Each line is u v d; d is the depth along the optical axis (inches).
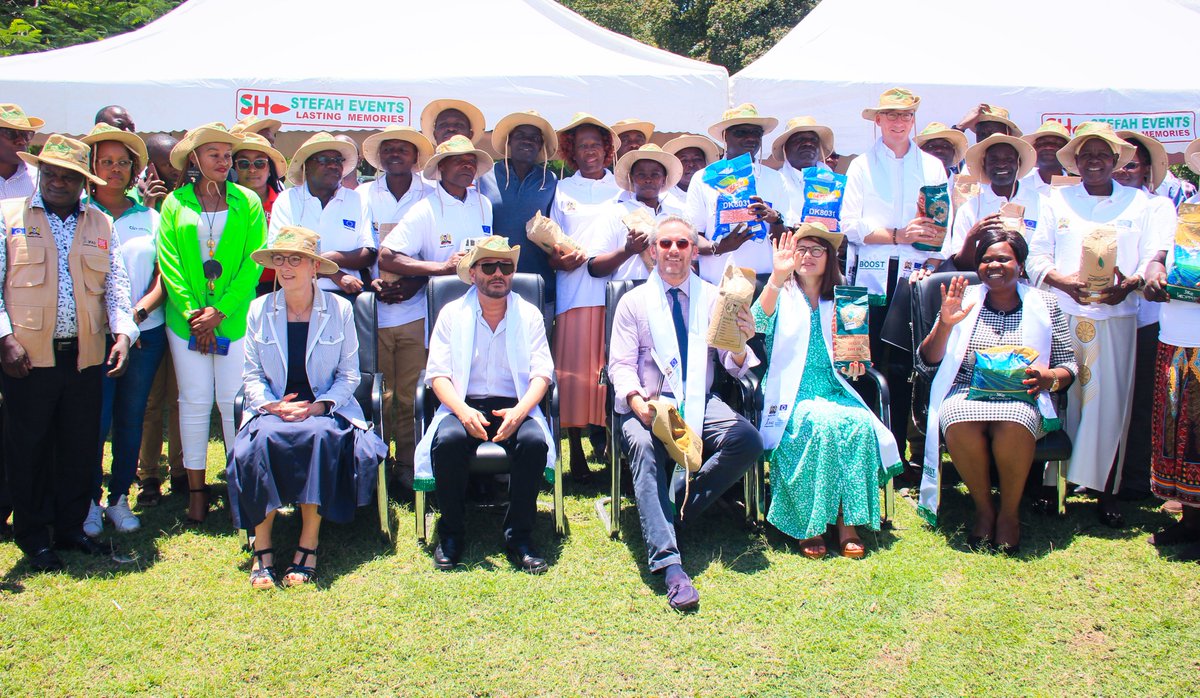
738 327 152.6
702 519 172.9
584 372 190.9
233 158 190.2
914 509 178.9
